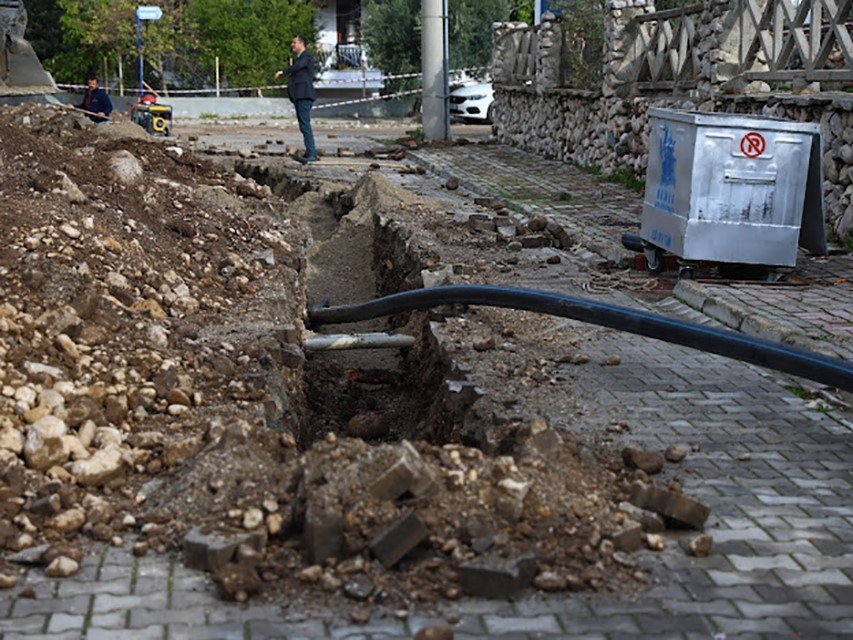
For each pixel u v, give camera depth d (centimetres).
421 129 2541
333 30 4244
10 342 540
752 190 862
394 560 394
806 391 618
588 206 1377
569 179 1659
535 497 427
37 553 403
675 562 412
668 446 521
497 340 718
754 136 853
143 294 700
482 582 382
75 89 3316
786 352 568
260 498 432
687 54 1462
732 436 546
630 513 434
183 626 361
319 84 3931
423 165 1898
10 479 444
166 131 2189
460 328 750
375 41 3547
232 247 902
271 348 671
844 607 381
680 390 618
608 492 455
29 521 425
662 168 927
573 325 750
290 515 418
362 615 368
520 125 2209
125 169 923
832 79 1109
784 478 494
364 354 952
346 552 399
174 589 386
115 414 520
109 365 569
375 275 1212
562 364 664
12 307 572
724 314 783
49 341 560
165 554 412
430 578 391
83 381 542
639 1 1641
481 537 403
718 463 509
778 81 1265
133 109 2191
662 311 834
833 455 524
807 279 887
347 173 1703
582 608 378
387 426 759
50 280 623
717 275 904
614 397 602
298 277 923
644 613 375
